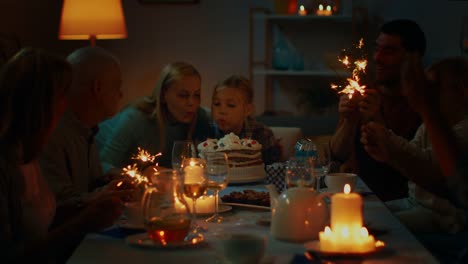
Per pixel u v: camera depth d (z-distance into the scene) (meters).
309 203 1.38
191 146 2.01
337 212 1.28
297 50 5.06
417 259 1.21
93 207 1.43
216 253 1.25
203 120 2.95
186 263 1.19
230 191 2.09
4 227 1.31
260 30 5.11
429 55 4.60
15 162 1.37
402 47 2.82
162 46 5.22
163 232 1.30
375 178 2.73
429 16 4.59
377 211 1.73
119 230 1.46
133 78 5.28
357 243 1.24
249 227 1.52
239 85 2.80
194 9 5.16
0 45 3.13
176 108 2.77
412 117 2.75
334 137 2.77
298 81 5.09
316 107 4.95
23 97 1.33
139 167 2.66
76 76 2.11
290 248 1.32
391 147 1.91
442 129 1.47
